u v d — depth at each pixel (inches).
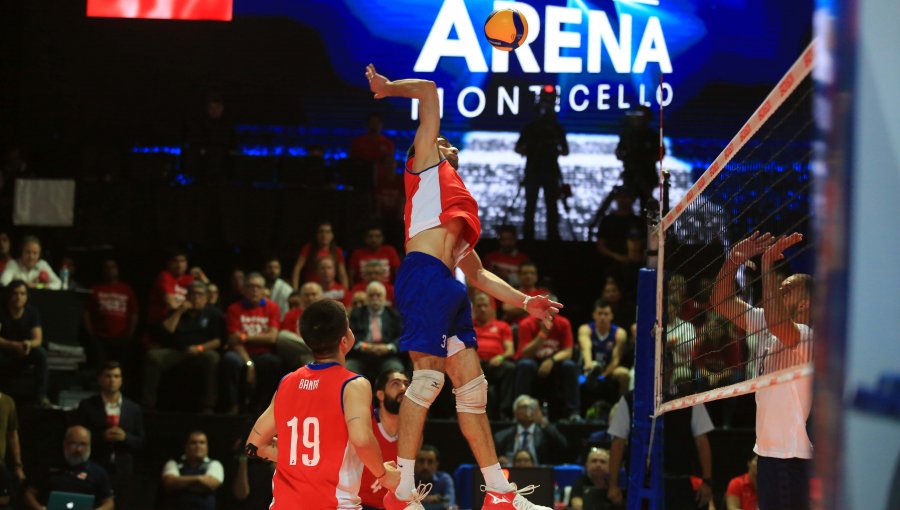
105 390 571.5
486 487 239.9
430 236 238.8
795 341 225.5
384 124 921.5
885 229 87.7
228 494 571.2
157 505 535.5
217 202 774.5
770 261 244.5
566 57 903.1
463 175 895.1
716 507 519.5
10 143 898.1
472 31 913.5
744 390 228.5
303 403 234.5
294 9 929.5
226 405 614.2
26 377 606.9
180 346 626.5
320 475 230.4
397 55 920.3
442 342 233.6
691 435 455.5
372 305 609.6
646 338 317.7
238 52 928.3
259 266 800.3
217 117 845.2
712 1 906.1
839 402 87.5
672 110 899.4
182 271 703.1
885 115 88.3
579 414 605.3
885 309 87.3
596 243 811.4
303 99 924.6
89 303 693.9
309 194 779.4
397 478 230.4
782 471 275.9
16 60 911.7
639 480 313.6
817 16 90.5
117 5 922.7
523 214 880.9
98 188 767.7
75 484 518.6
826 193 88.8
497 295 259.4
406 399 236.4
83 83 916.6
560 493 514.9
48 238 759.1
